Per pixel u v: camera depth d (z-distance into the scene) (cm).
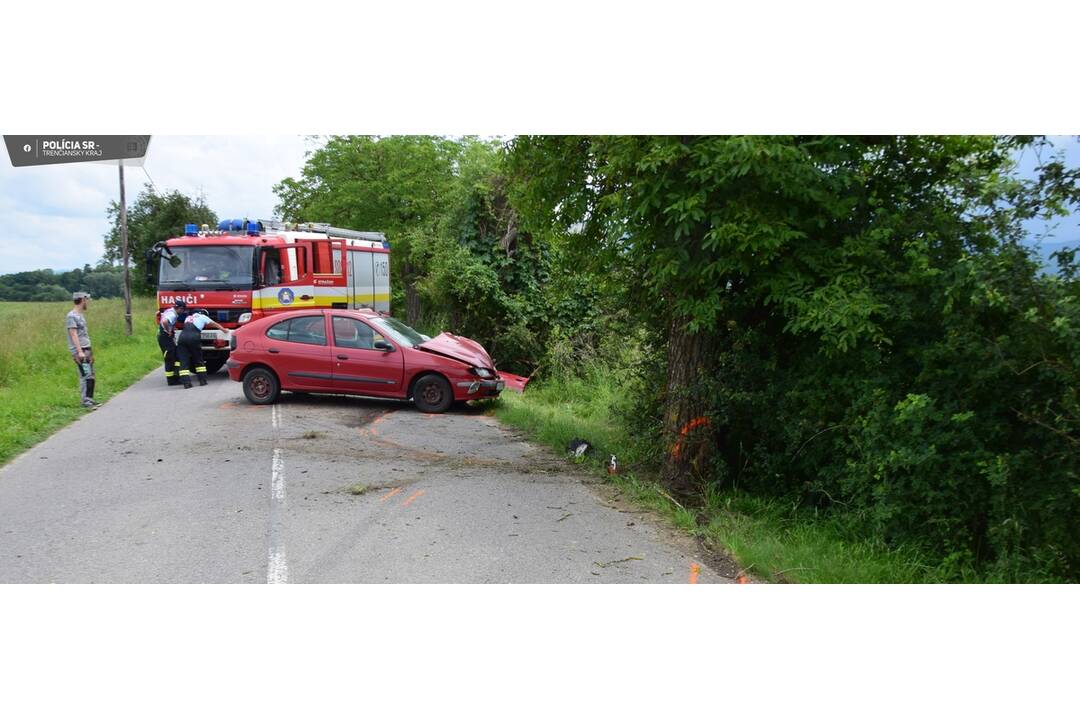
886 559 607
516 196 919
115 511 699
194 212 4384
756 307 825
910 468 627
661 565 589
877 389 668
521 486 805
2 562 573
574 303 1883
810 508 749
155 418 1172
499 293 1847
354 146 3038
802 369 779
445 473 852
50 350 1795
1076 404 561
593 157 828
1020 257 588
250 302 1659
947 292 613
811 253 713
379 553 599
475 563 582
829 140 679
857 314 645
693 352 822
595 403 1435
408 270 3067
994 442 624
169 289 1656
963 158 725
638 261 791
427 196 2931
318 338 1280
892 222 702
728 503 750
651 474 866
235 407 1267
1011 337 607
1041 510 580
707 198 691
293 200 3731
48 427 1101
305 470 850
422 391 1253
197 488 774
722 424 808
